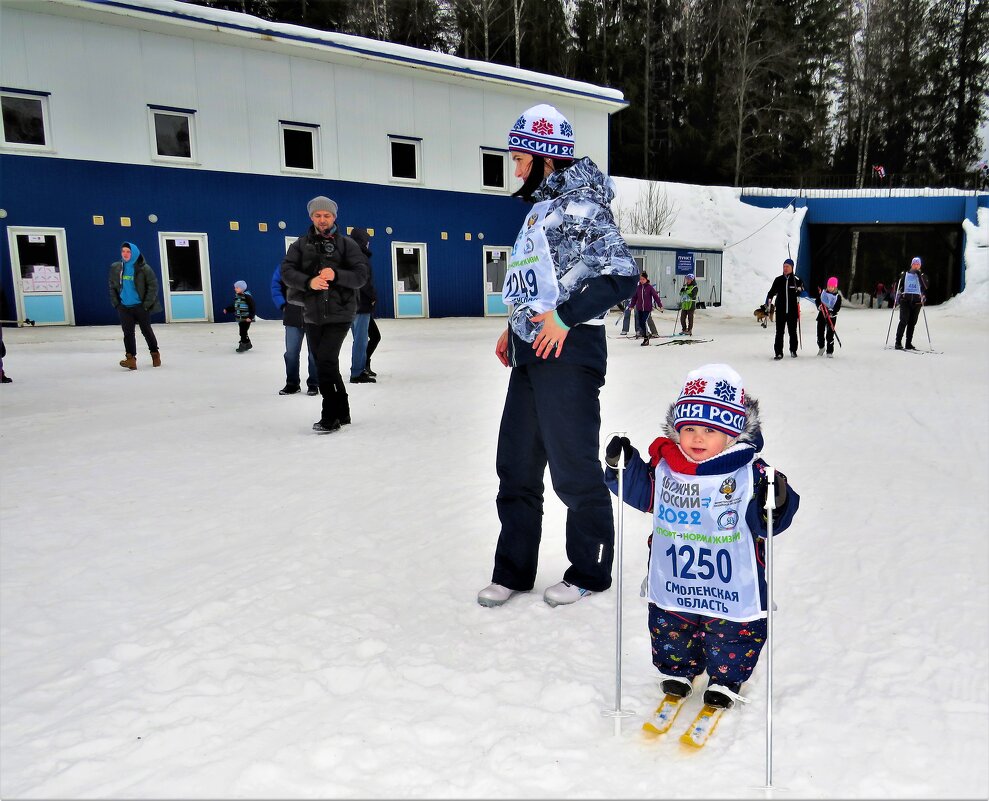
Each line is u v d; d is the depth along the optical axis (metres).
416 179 25.48
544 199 2.89
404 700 2.30
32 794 1.86
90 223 20.08
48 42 19.08
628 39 48.28
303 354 13.73
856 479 4.94
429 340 17.88
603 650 2.63
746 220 36.72
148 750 2.04
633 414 7.38
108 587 3.19
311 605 2.99
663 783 1.91
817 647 2.62
